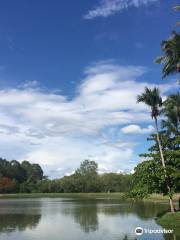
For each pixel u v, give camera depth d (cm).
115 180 16638
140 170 4706
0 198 12925
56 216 5409
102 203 8806
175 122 5097
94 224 4334
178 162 4553
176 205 7275
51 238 3300
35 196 15038
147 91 4709
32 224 4394
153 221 4519
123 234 3481
